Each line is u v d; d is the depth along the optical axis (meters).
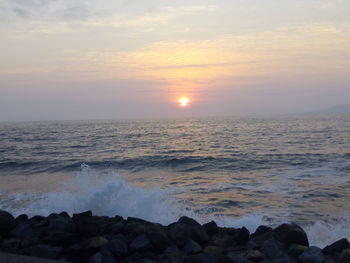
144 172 21.25
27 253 5.59
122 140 51.34
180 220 7.10
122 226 6.71
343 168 20.16
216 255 5.20
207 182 17.11
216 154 30.02
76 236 6.12
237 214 10.90
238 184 16.22
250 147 36.50
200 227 6.75
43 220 7.30
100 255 5.27
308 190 14.23
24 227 6.66
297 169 20.38
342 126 83.88
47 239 6.14
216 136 57.44
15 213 10.69
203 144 42.16
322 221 10.02
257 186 15.48
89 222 6.51
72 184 16.61
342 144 37.41
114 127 108.25
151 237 5.91
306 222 9.91
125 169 22.66
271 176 18.25
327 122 113.81
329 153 28.61
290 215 10.70
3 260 5.08
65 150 36.66
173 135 62.59
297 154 28.39
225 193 14.12
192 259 5.09
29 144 45.09
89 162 25.81
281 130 70.62
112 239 5.79
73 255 5.52
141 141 48.97
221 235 6.76
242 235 6.33
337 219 10.24
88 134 68.94
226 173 20.08
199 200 12.88
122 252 5.53
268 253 5.56
